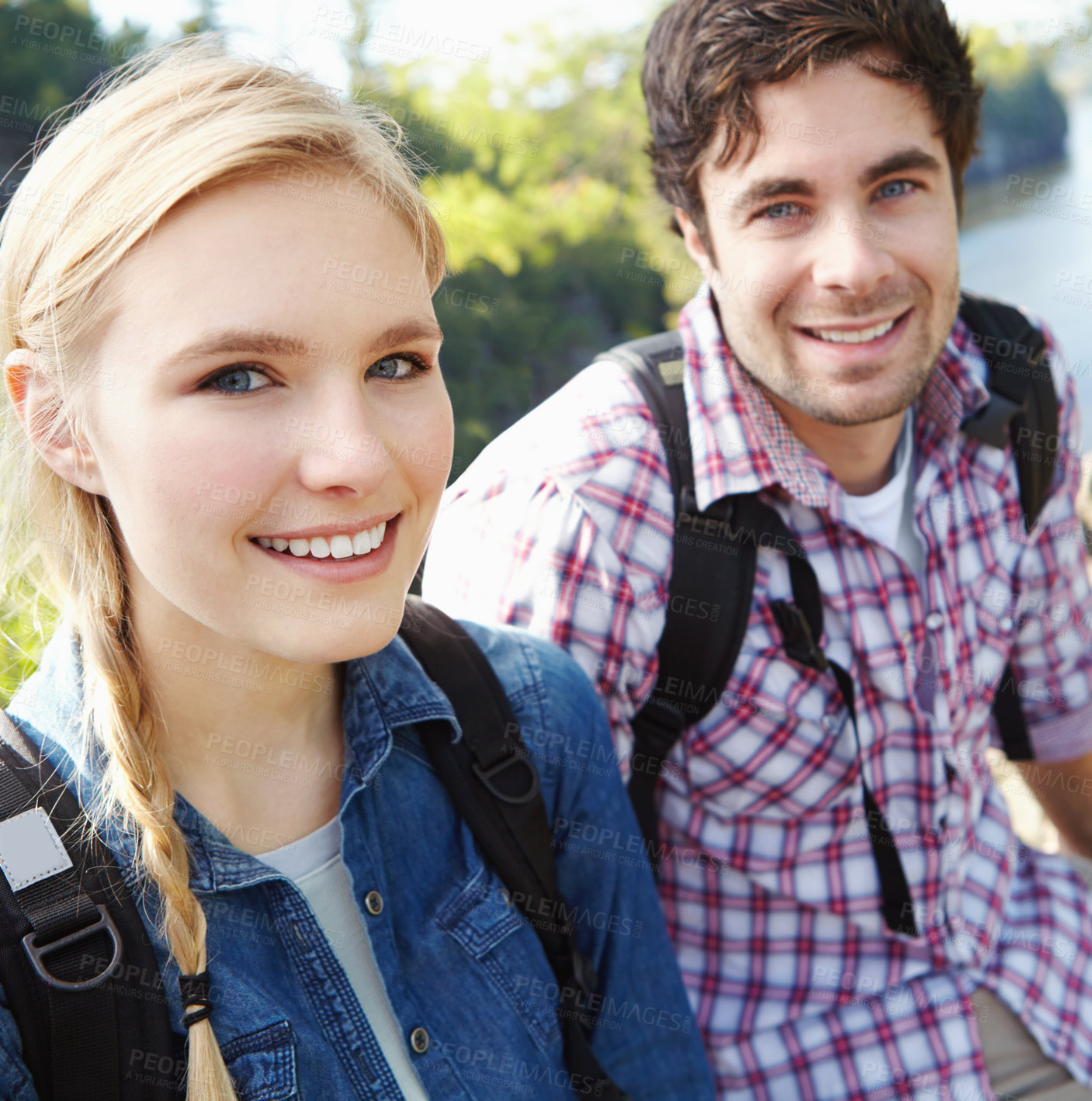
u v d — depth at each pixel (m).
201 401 0.81
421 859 1.06
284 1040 0.93
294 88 0.90
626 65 5.31
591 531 1.45
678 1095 1.24
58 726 0.93
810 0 1.33
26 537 0.98
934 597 1.61
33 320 0.87
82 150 0.85
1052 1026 1.67
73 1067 0.83
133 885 0.90
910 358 1.49
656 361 1.56
